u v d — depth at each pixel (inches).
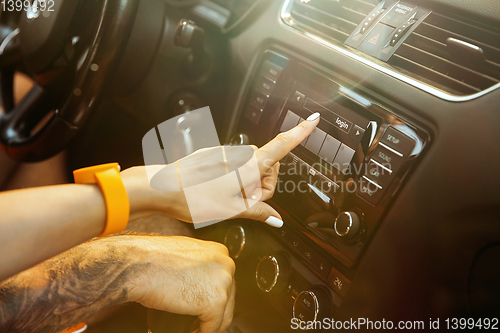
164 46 36.2
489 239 19.3
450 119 20.2
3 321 16.1
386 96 22.7
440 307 21.2
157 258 18.0
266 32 29.2
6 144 42.9
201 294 17.9
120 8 30.0
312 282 25.7
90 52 31.3
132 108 43.2
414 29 23.1
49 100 43.4
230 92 32.2
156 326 20.1
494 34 20.9
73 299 16.9
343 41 26.1
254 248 29.2
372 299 23.0
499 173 18.5
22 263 12.0
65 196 12.9
